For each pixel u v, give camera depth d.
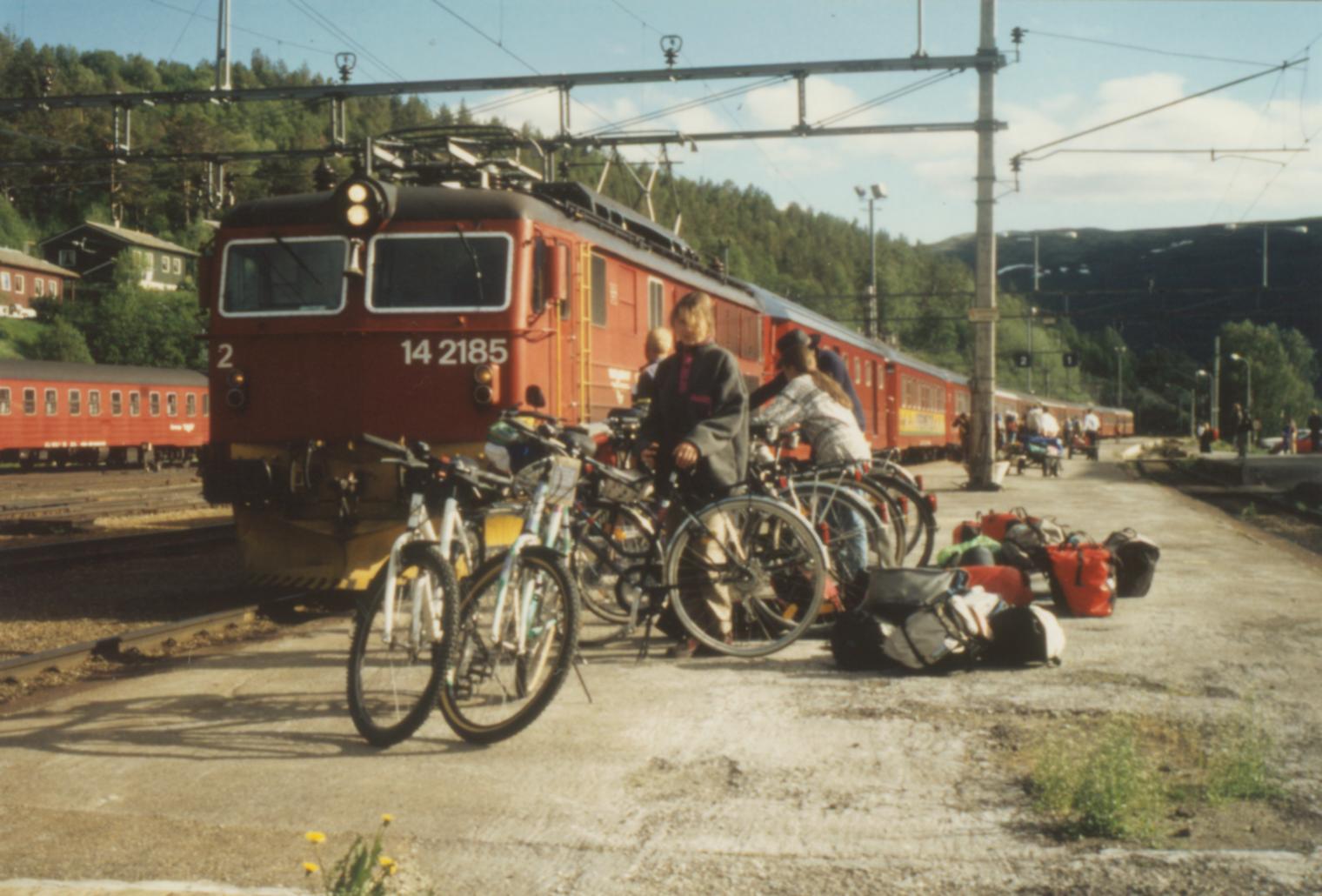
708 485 6.90
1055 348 144.88
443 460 5.62
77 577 12.05
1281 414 151.12
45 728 5.63
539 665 5.43
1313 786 4.49
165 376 52.91
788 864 3.85
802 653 7.07
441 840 4.11
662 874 3.80
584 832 4.17
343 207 9.61
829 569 7.27
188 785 4.74
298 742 5.36
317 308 10.10
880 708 5.75
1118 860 3.80
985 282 23.36
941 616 6.52
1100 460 45.12
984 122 21.38
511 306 9.93
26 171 115.19
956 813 4.28
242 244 10.31
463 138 12.97
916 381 39.38
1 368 43.06
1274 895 3.52
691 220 146.50
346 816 4.37
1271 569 10.83
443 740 5.36
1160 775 4.65
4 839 4.12
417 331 9.95
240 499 9.89
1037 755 4.89
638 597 6.90
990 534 9.52
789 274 156.38
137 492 28.50
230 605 10.07
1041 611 6.67
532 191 12.52
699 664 6.82
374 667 5.38
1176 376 192.00
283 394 10.10
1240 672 6.43
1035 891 3.60
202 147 109.31
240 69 147.25
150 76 171.50
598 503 6.90
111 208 123.25
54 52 163.75
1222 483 27.20
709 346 6.89
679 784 4.69
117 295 92.88
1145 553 8.91
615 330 12.31
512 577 5.43
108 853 4.00
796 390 8.24
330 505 9.93
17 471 47.22
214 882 3.73
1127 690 6.04
